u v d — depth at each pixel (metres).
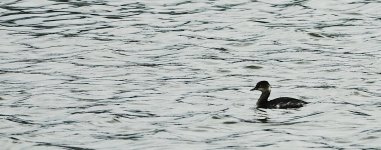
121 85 33.31
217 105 30.14
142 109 29.78
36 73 35.47
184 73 35.25
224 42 40.78
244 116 28.52
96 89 32.72
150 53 38.97
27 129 27.58
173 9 48.47
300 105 29.36
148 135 26.72
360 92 31.39
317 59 37.28
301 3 49.06
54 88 32.91
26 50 39.69
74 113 29.34
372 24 44.09
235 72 35.38
